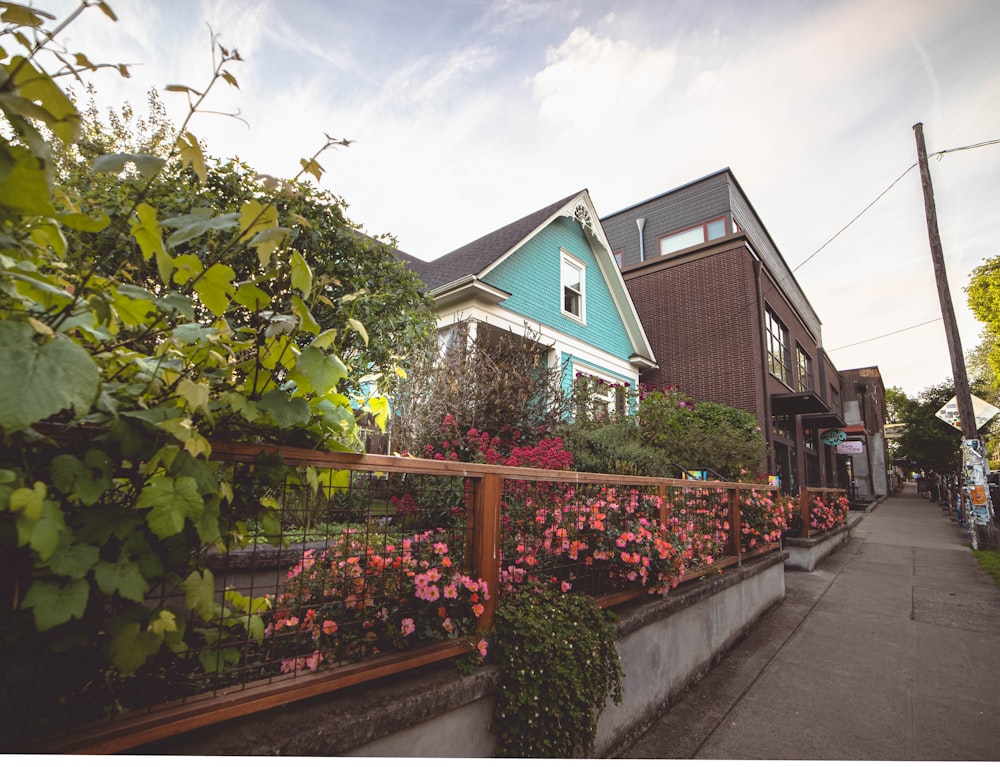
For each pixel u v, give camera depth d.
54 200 1.25
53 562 1.01
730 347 12.84
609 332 12.73
